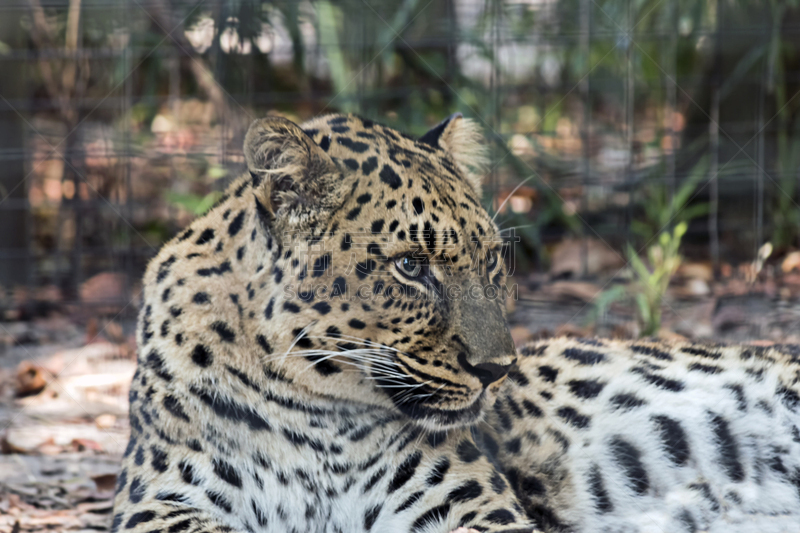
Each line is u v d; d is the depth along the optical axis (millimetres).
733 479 6922
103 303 13539
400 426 6047
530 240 15219
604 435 6844
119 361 11398
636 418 6891
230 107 14211
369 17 15141
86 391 10352
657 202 14852
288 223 5551
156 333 5930
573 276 14023
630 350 7375
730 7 15047
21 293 14086
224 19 13852
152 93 15945
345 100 15008
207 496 5773
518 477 6750
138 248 14734
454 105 15375
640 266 11758
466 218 5824
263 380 5750
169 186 15930
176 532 5500
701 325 11789
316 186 5543
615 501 6801
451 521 5930
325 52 15219
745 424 6984
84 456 8531
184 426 5797
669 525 6789
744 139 14852
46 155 14828
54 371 10984
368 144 5887
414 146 6293
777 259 14109
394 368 5699
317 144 5609
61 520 7172
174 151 14680
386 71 16344
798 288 12750
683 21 15250
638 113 17688
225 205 6105
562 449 6797
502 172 15156
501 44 15500
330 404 5871
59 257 14828
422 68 15688
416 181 5711
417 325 5660
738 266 14062
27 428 9195
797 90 15109
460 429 6270
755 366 7219
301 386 5750
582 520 6789
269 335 5633
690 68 15820
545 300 12992
